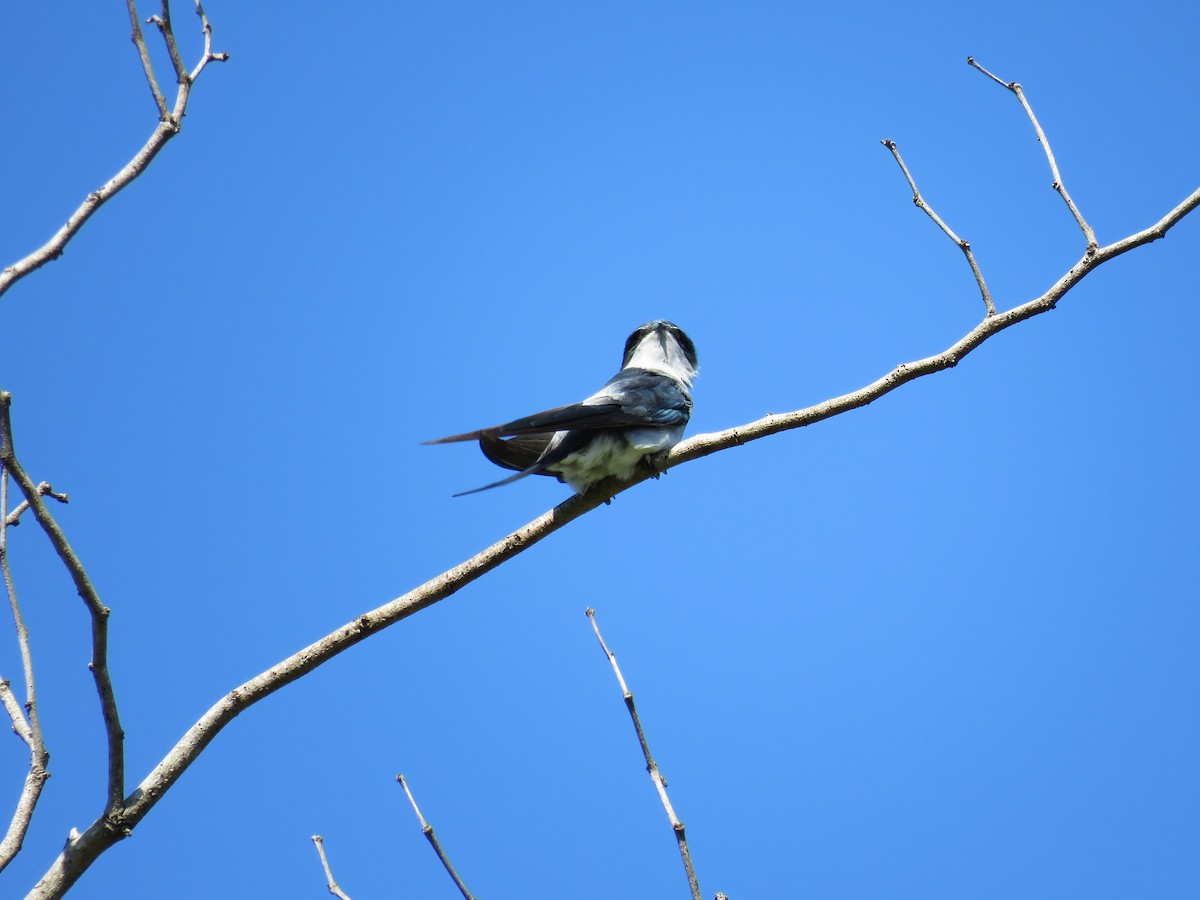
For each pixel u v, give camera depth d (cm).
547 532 995
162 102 781
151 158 770
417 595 932
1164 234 1075
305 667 859
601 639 902
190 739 791
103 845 730
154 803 754
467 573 964
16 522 809
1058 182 1107
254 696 834
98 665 730
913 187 1136
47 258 723
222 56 818
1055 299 1069
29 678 759
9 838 696
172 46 801
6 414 694
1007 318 1074
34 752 732
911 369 1077
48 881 715
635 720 863
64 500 824
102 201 748
